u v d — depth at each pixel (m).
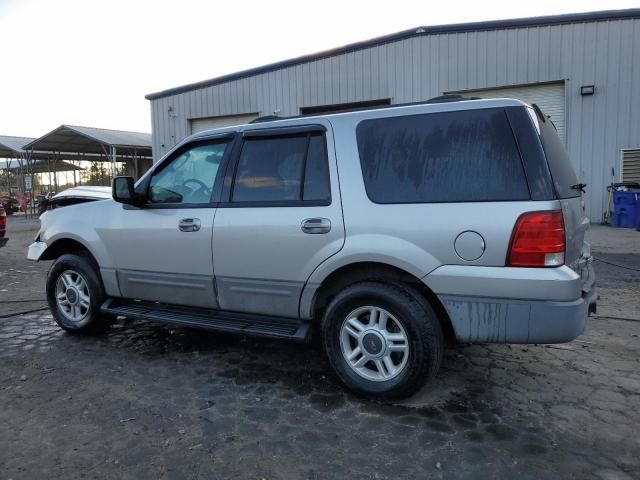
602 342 4.47
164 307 4.32
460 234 3.00
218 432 2.95
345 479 2.49
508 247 2.90
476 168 3.05
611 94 12.71
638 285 6.58
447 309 3.07
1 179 39.88
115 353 4.34
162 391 3.53
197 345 4.55
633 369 3.86
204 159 4.06
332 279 3.52
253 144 3.81
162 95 19.05
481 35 13.80
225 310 3.92
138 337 4.80
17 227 18.36
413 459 2.66
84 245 4.61
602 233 11.38
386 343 3.27
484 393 3.46
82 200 7.62
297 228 3.47
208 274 3.91
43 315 5.65
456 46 14.11
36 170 35.72
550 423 3.03
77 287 4.78
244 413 3.19
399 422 3.05
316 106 16.30
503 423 3.03
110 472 2.55
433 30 14.19
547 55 13.17
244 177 3.80
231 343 4.60
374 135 3.37
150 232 4.18
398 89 14.98
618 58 12.56
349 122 3.46
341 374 3.42
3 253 10.95
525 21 13.18
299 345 4.53
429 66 14.48
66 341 4.68
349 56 15.58
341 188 3.37
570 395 3.41
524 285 2.87
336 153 3.44
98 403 3.34
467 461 2.63
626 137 12.69
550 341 2.88
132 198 4.22
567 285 2.83
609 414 3.13
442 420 3.08
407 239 3.13
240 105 17.62
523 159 2.94
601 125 12.88
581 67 12.89
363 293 3.29
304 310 3.54
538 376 3.74
